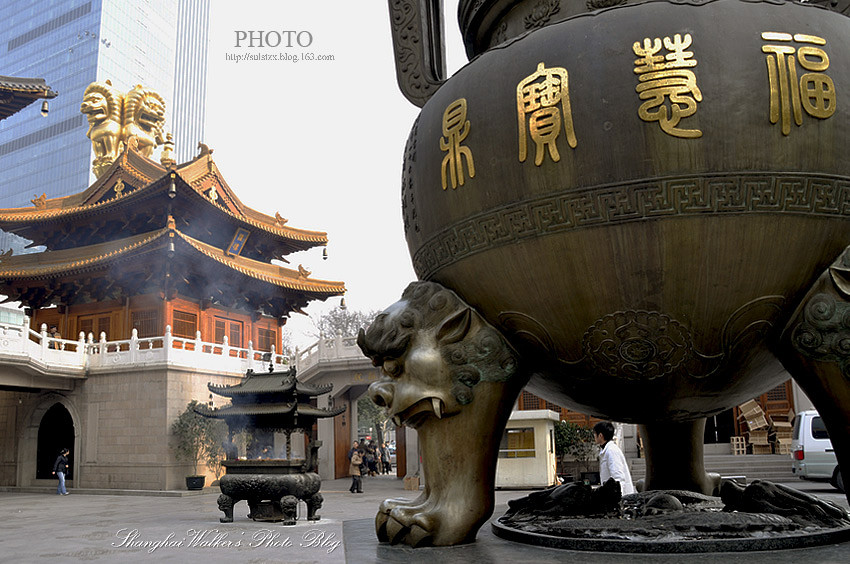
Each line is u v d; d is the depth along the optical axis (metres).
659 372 3.81
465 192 3.94
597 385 4.04
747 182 3.41
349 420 30.02
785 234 3.48
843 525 3.95
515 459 19.17
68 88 68.31
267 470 11.73
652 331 3.66
